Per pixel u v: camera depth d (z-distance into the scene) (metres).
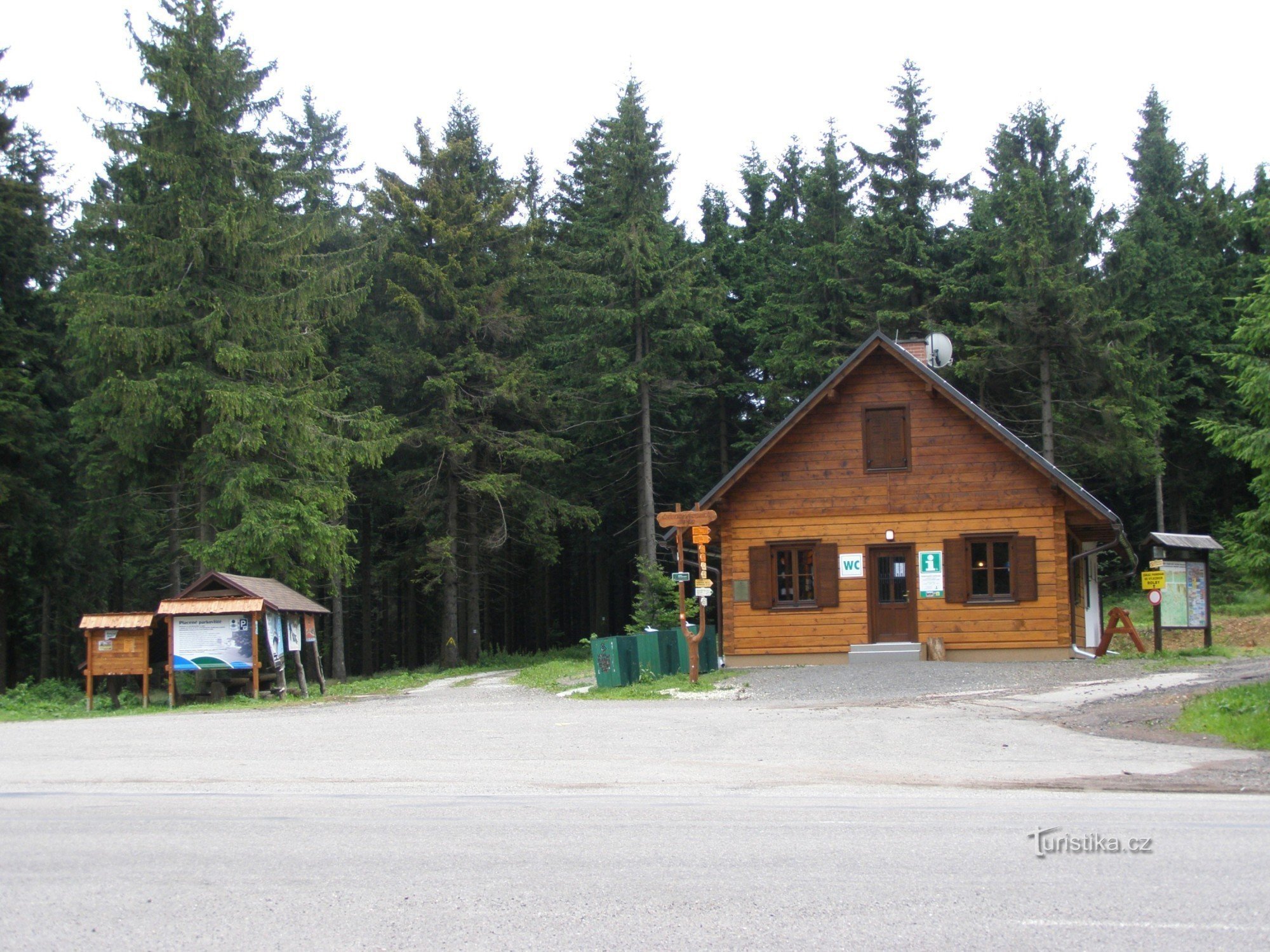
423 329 42.22
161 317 29.91
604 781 11.23
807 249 46.28
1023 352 40.44
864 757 12.87
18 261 36.34
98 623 24.70
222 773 12.04
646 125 44.50
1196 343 46.81
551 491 48.53
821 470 29.22
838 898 6.52
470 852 7.82
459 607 54.53
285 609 26.11
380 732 16.11
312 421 32.34
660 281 41.53
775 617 29.12
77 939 5.89
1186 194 53.62
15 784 11.39
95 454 33.59
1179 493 49.44
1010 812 9.25
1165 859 7.46
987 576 28.59
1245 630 35.19
